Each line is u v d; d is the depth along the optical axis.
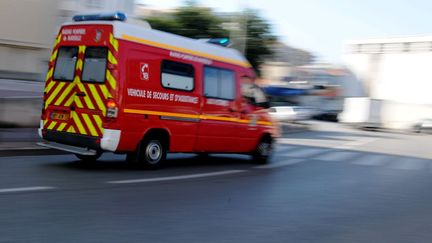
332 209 6.98
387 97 57.78
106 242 4.61
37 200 6.04
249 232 5.39
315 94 54.31
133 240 4.75
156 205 6.34
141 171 9.02
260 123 11.82
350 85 59.81
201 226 5.48
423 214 7.11
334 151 17.34
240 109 11.15
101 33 8.49
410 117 42.53
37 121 13.80
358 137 27.88
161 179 8.35
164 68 9.14
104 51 8.44
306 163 12.99
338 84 57.59
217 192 7.65
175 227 5.35
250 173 10.20
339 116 51.72
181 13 36.44
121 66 8.34
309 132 29.31
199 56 10.02
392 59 57.59
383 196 8.44
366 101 39.91
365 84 59.44
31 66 28.22
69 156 10.43
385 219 6.59
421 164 15.03
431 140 30.50
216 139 10.54
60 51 9.12
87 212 5.67
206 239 4.99
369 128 40.16
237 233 5.31
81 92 8.63
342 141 23.30
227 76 10.80
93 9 33.09
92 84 8.51
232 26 36.28
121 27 8.41
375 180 10.46
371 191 8.89
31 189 6.64
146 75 8.77
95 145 8.36
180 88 9.53
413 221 6.59
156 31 9.11
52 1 29.03
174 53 9.37
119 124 8.38
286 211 6.62
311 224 5.97
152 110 8.94
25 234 4.66
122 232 4.98
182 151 9.83
